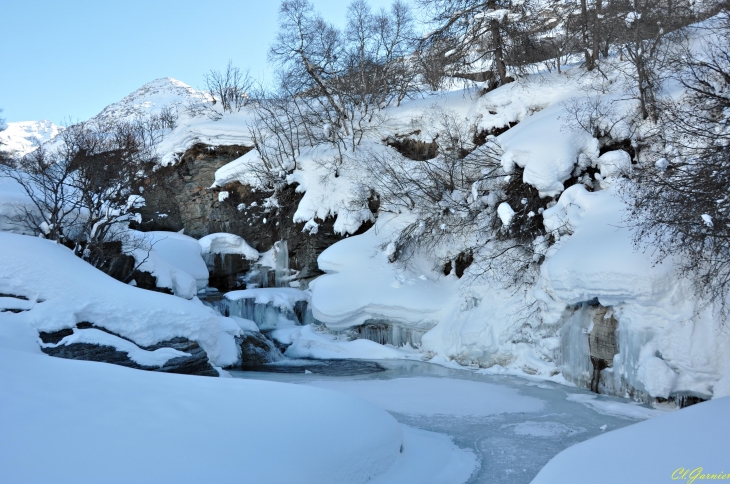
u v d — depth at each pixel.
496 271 20.25
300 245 28.23
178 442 5.96
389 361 21.12
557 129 20.25
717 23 20.12
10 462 4.84
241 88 41.84
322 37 32.28
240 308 24.73
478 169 23.39
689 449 4.96
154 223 33.25
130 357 13.65
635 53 19.23
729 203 11.62
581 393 15.27
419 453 9.41
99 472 5.04
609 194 17.33
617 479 4.77
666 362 13.36
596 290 14.98
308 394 8.59
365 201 26.88
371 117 30.23
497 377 17.70
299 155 30.44
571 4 25.27
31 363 7.10
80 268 15.09
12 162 34.28
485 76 30.92
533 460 10.05
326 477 6.57
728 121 12.62
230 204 31.00
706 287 12.96
